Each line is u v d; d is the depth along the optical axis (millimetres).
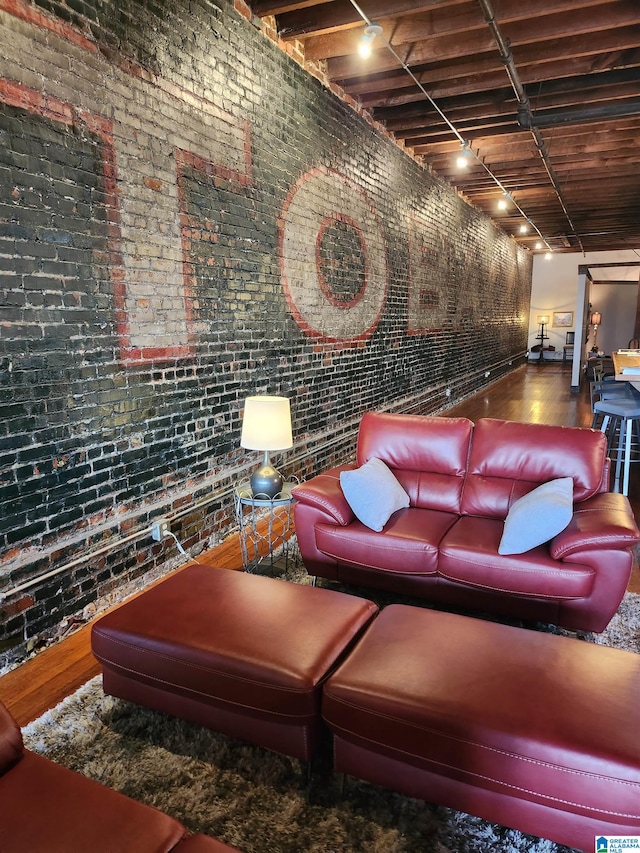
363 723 1425
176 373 2928
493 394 9195
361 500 2670
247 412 2742
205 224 3023
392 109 4988
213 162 3039
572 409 7664
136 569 2750
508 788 1282
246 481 3166
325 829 1456
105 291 2451
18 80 2006
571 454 2713
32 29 2039
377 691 1427
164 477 2914
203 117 2938
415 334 6555
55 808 1062
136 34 2486
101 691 1999
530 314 14758
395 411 6066
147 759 1693
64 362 2293
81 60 2240
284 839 1429
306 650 1603
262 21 3385
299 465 4234
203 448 3188
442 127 5297
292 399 4086
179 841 1011
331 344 4590
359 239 4918
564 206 8266
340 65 4113
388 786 1479
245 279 3408
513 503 2742
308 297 4164
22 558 2195
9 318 2057
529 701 1362
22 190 2057
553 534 2289
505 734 1273
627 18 3301
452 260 7754
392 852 1392
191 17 2809
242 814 1503
